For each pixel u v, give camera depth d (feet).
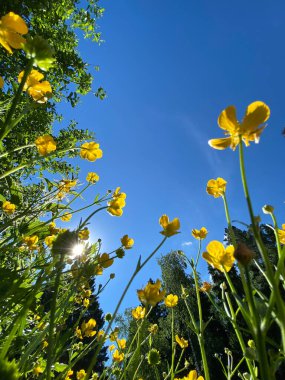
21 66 3.73
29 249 1.25
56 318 0.82
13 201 1.49
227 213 0.56
